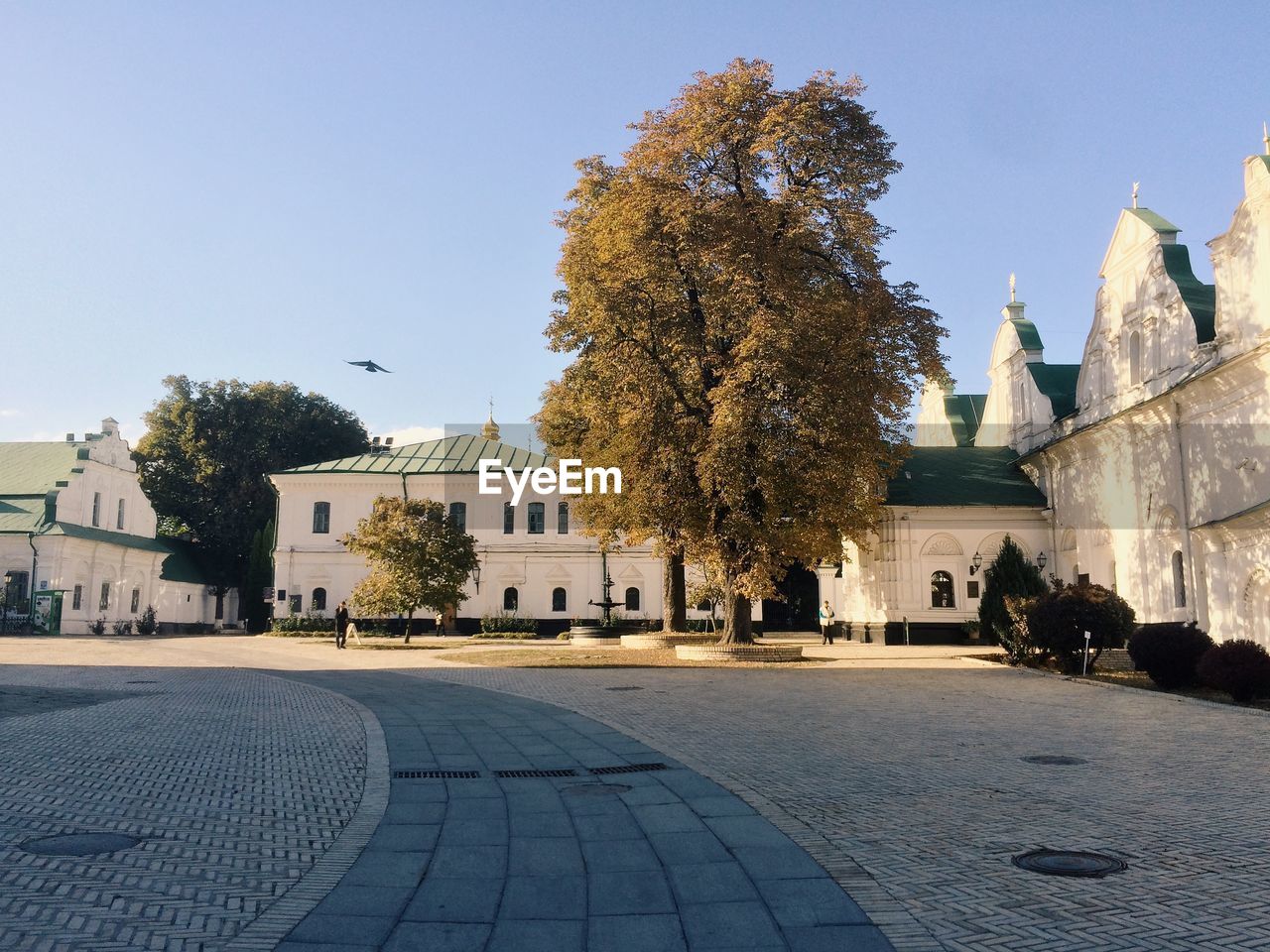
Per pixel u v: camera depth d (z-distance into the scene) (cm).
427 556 4069
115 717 1520
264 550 6544
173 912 612
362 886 678
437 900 646
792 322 2653
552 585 5772
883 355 2930
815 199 2886
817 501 2828
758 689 2084
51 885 658
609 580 5431
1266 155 2666
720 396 2655
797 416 2708
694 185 3017
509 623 5591
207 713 1612
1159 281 3256
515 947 561
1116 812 905
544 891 667
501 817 884
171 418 7188
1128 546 3444
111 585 6028
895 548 4297
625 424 2928
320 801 955
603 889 671
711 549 2942
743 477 2697
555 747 1290
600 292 2856
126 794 955
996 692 2056
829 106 2930
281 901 640
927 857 748
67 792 951
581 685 2166
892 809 915
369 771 1120
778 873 705
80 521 5906
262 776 1071
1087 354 3844
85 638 4850
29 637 4856
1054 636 2520
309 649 3816
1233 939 572
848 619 4628
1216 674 1909
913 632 4238
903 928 590
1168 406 3088
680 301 2930
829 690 2069
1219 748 1312
